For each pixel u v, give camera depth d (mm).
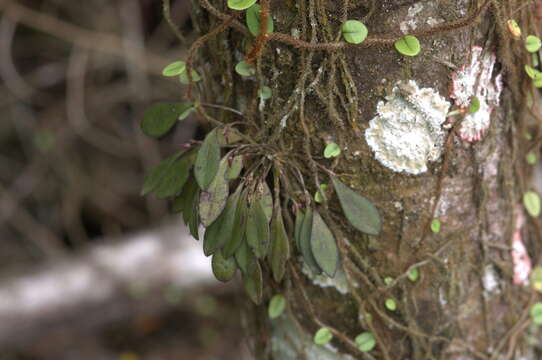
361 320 831
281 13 765
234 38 795
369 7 755
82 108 1803
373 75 770
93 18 1825
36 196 1919
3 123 1925
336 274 826
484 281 847
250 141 794
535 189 872
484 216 831
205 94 834
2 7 1729
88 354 1702
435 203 806
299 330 854
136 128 1860
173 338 1773
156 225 1858
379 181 797
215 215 769
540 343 897
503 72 806
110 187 1935
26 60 1929
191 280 1635
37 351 1674
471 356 859
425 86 773
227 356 1713
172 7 1775
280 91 784
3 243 1898
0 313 1509
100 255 1612
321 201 798
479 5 761
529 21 803
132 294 1592
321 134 787
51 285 1561
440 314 838
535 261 881
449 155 794
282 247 784
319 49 761
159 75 1836
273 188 805
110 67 1874
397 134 782
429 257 820
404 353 841
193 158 806
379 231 790
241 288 912
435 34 758
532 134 853
